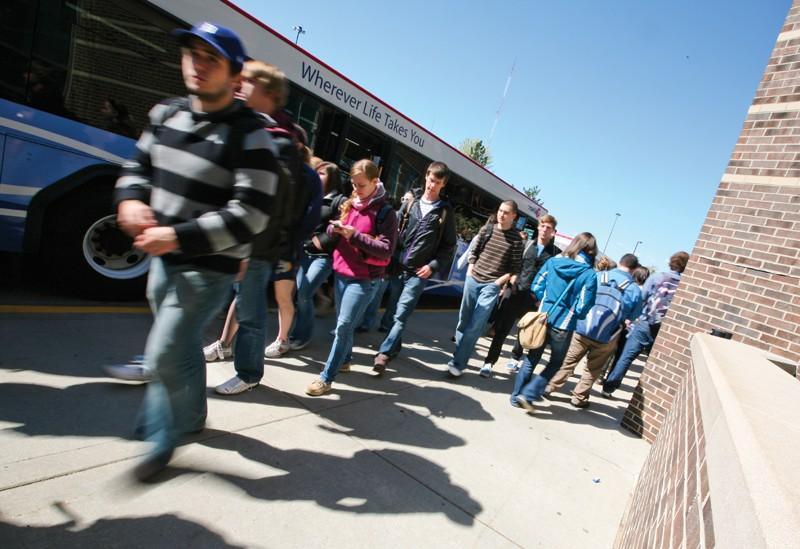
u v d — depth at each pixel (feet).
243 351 9.61
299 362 12.78
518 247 14.48
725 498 2.65
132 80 12.28
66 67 11.27
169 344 5.81
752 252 12.76
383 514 7.38
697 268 13.88
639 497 8.29
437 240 13.80
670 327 14.32
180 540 5.80
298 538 6.37
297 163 8.11
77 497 6.03
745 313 12.65
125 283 13.58
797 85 12.48
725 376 5.17
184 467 7.15
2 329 10.14
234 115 5.49
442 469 9.24
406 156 22.41
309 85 16.65
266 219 5.55
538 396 13.84
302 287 12.90
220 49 4.99
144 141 5.90
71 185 11.79
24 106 10.84
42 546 5.18
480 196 29.81
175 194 5.40
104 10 11.59
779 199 12.44
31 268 14.88
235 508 6.60
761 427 3.24
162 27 12.48
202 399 7.73
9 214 11.03
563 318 13.24
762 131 13.05
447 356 18.06
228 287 6.07
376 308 17.46
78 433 7.32
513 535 7.80
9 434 6.88
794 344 11.62
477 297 14.89
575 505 9.35
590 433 13.76
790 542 1.79
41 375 8.66
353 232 10.02
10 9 10.41
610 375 19.48
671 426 8.67
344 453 8.81
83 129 11.71
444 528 7.47
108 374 8.82
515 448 11.18
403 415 11.26
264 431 8.77
